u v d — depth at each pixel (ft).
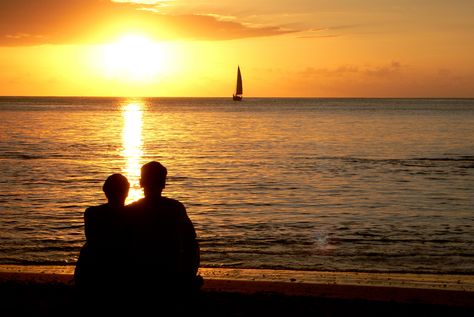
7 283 28.30
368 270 37.65
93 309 15.56
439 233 50.52
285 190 77.00
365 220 56.80
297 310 24.06
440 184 82.89
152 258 15.60
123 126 236.84
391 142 160.56
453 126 234.79
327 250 43.93
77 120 284.41
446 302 26.50
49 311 23.34
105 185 16.20
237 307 24.31
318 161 114.21
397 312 24.06
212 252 43.14
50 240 46.91
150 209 15.90
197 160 115.96
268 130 213.25
